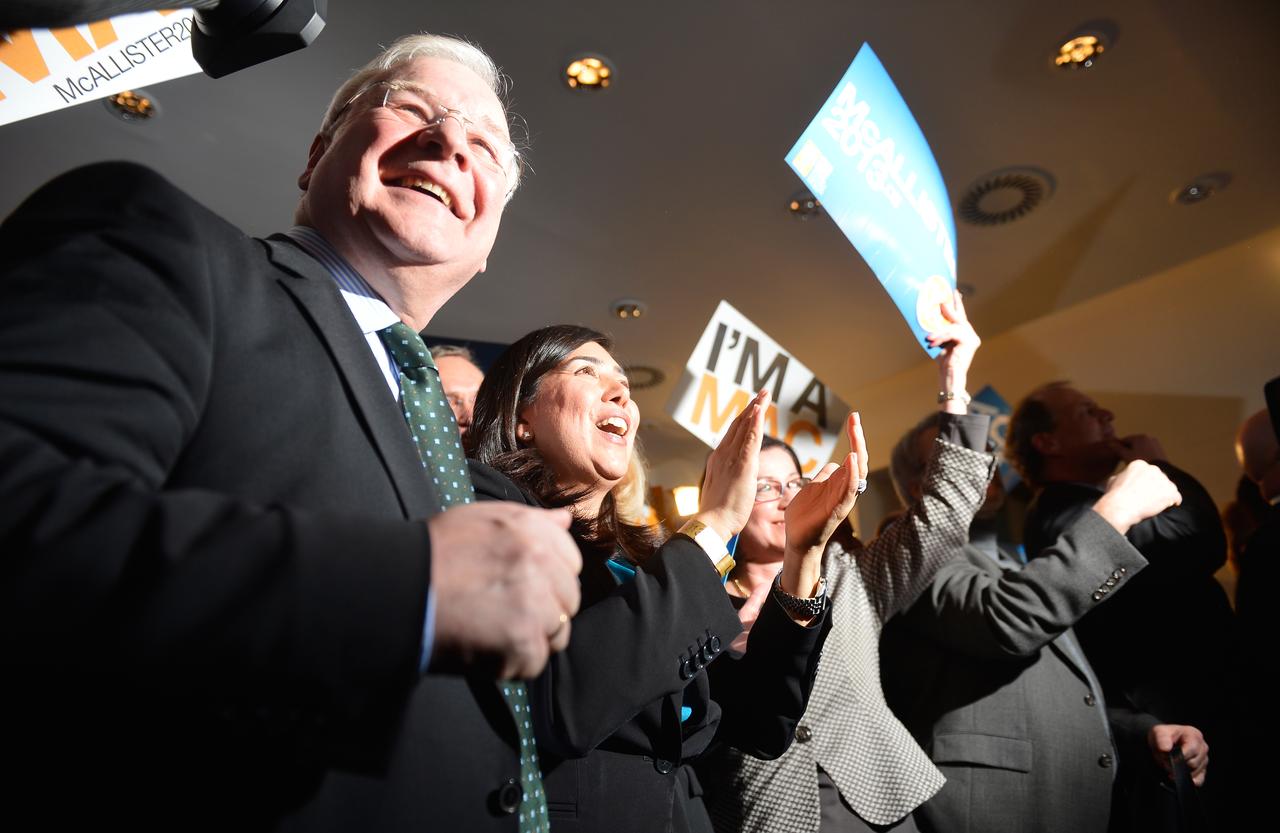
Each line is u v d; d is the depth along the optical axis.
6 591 0.41
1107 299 5.73
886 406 6.67
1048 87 4.08
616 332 5.90
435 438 0.91
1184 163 4.59
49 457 0.45
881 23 3.70
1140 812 2.13
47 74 1.46
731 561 1.21
